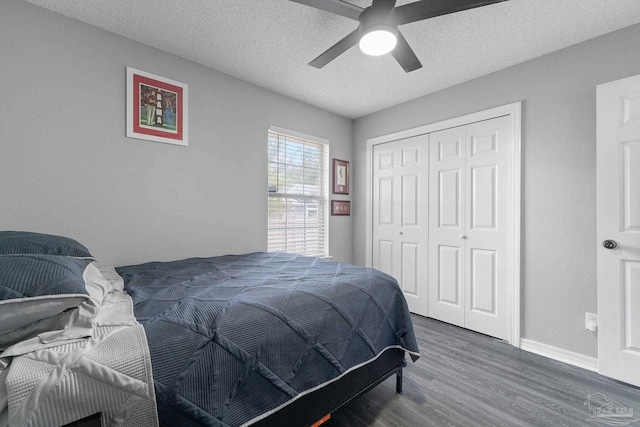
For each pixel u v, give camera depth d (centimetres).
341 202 349
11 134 155
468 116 255
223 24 180
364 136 351
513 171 228
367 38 139
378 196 338
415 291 302
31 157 161
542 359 204
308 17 173
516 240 226
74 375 64
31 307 72
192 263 192
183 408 76
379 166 337
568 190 203
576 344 198
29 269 78
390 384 171
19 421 57
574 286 200
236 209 253
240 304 105
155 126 206
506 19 173
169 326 86
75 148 174
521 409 148
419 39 193
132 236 197
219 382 84
